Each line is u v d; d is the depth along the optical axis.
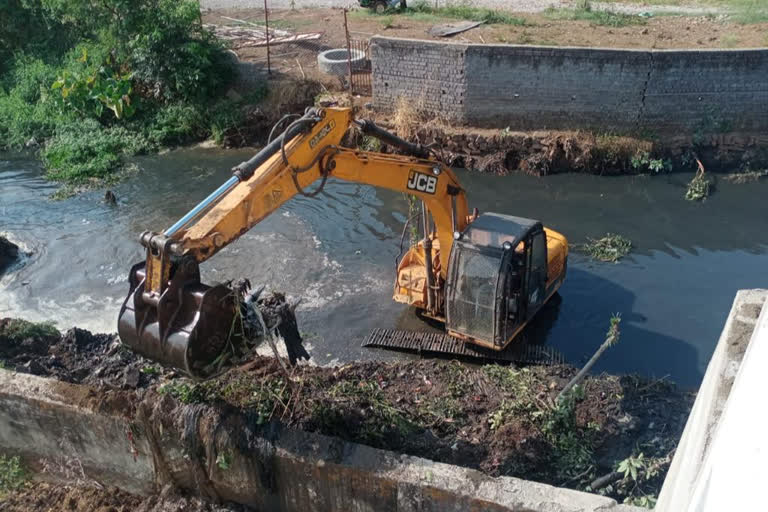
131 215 16.52
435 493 6.81
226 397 8.09
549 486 6.70
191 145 21.33
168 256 6.73
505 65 18.72
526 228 10.62
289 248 14.75
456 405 9.07
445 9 26.30
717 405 4.83
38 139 21.50
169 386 8.27
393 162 10.11
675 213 16.62
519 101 19.16
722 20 23.42
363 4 26.72
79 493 8.51
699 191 17.41
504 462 7.95
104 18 21.69
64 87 21.86
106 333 11.83
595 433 8.62
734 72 18.19
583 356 11.43
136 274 7.18
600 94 18.72
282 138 8.41
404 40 19.20
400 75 19.73
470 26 23.66
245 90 21.70
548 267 11.88
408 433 8.24
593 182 18.44
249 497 7.95
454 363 10.48
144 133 21.44
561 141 18.84
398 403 9.14
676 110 18.70
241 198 7.86
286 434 7.55
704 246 15.05
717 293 13.24
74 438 8.38
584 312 12.70
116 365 9.83
